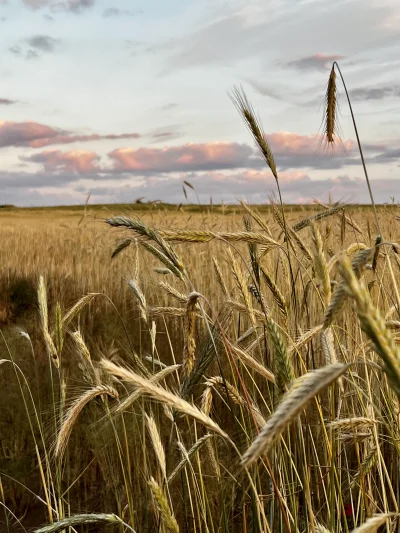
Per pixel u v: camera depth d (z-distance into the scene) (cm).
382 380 332
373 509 294
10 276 1612
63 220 3161
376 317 92
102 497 462
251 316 281
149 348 677
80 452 512
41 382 660
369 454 276
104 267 1357
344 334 388
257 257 311
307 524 261
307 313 379
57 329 335
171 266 250
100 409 485
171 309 365
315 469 321
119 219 256
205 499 295
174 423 275
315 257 203
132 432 458
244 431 260
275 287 296
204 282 912
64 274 1467
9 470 516
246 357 273
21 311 1202
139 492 407
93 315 1065
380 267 464
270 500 317
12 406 605
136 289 374
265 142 296
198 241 264
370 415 292
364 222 648
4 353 777
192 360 261
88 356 348
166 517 222
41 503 495
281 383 189
